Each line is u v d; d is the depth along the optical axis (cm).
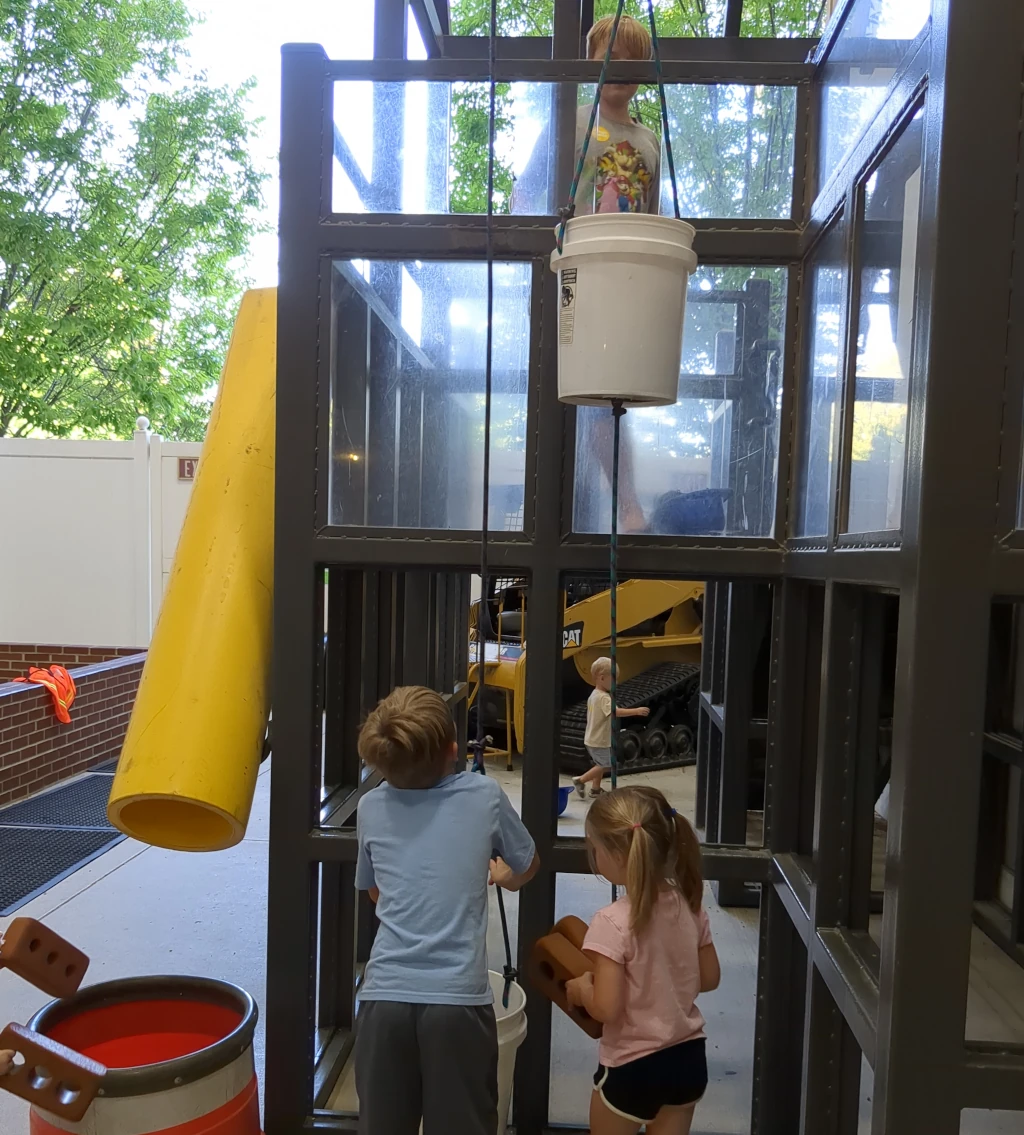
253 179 1705
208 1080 187
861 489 181
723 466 237
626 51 229
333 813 278
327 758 311
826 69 216
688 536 232
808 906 201
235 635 232
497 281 232
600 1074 188
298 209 227
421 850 187
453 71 226
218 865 445
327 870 292
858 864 194
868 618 193
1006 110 137
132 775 214
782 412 229
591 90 228
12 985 321
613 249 168
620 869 189
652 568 231
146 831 230
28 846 470
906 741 144
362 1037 179
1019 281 138
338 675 312
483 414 234
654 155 211
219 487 252
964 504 141
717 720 446
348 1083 263
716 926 397
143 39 1606
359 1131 179
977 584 141
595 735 591
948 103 138
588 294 172
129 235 1631
